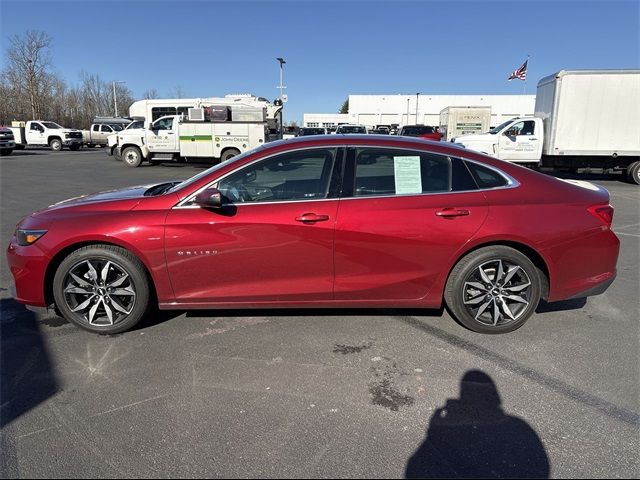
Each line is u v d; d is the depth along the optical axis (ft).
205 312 13.30
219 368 10.36
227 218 11.09
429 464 7.48
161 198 11.51
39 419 8.57
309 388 9.60
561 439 8.07
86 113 221.25
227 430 8.25
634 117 44.29
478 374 10.15
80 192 38.81
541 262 11.78
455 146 11.98
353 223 11.14
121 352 11.09
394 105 219.41
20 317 13.14
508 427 8.39
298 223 11.07
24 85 176.65
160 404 9.02
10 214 28.78
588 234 11.67
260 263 11.29
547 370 10.32
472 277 11.74
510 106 214.48
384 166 11.53
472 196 11.49
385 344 11.50
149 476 7.20
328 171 11.44
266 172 11.44
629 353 11.10
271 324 12.57
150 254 11.19
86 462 7.49
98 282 11.60
